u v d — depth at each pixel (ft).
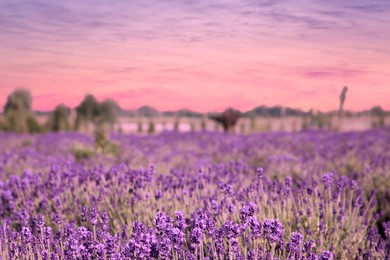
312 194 17.62
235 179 20.18
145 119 115.44
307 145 41.45
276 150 36.70
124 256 10.64
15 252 12.13
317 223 15.01
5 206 17.95
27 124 87.45
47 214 16.96
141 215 16.40
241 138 54.70
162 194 17.57
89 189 19.60
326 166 26.78
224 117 75.10
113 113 104.88
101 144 39.96
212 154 37.24
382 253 14.15
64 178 20.63
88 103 99.86
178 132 70.49
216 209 14.66
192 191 18.78
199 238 10.82
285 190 17.17
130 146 46.01
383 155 29.48
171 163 31.65
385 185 21.71
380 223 18.61
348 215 17.31
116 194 18.13
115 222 15.71
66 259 11.30
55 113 96.58
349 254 14.42
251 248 11.87
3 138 62.44
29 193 19.30
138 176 18.66
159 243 10.44
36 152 40.52
